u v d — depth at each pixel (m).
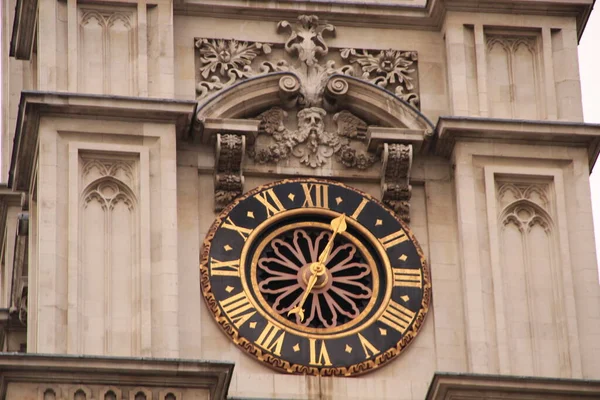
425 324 95.88
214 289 95.56
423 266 96.81
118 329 93.69
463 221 97.06
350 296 96.19
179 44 99.69
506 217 97.56
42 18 98.56
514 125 98.25
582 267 96.62
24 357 90.75
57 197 95.44
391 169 98.00
